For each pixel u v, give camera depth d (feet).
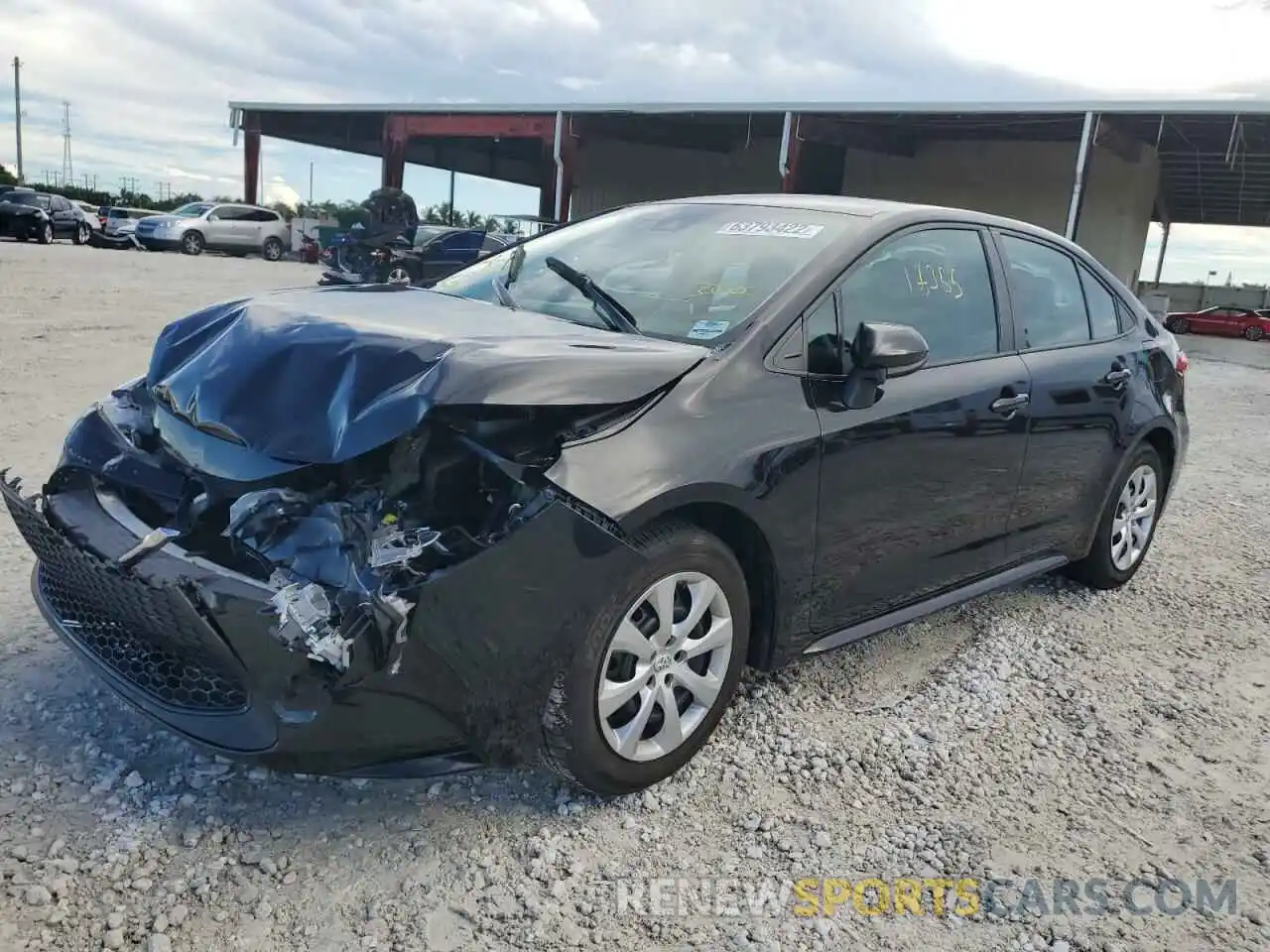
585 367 8.97
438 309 10.97
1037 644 14.14
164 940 7.43
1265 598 16.85
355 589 7.82
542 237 14.32
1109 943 8.21
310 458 8.52
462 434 8.57
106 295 47.11
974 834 9.55
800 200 13.26
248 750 8.16
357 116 113.80
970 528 12.81
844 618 11.47
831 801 9.90
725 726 11.12
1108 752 11.28
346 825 8.97
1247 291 151.64
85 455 10.39
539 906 8.14
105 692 10.76
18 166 241.35
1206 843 9.69
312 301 10.93
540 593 8.41
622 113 92.99
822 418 10.44
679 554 9.32
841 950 7.95
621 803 9.59
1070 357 14.37
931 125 88.94
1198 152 94.17
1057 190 98.17
